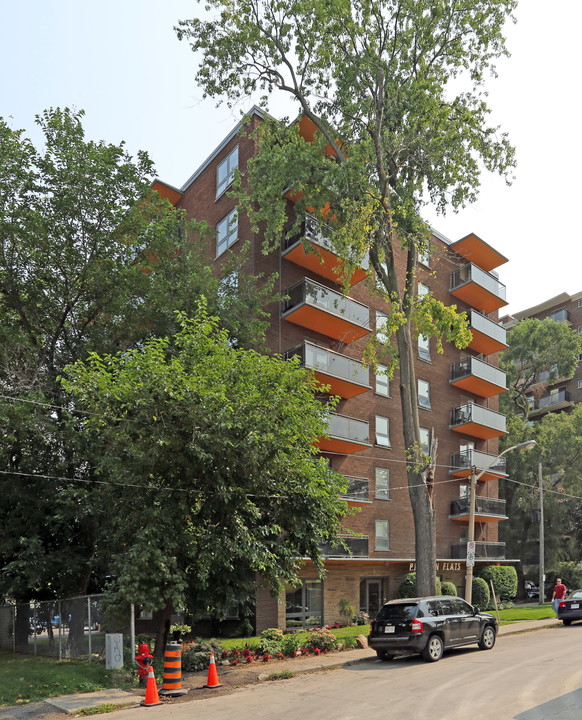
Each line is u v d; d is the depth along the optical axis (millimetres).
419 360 33719
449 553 33062
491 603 33156
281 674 14398
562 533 43375
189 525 14836
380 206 21172
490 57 22344
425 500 21469
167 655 12797
